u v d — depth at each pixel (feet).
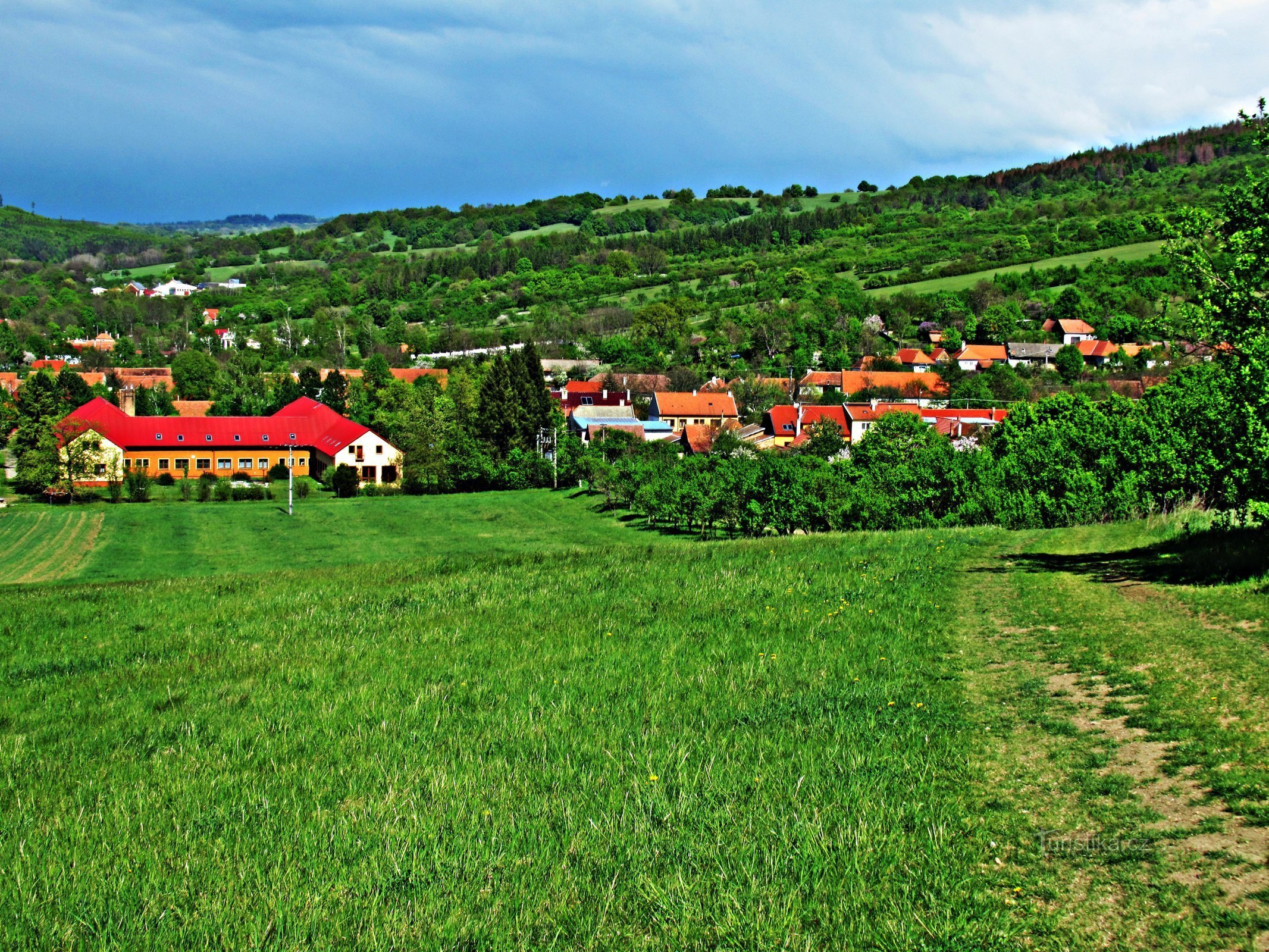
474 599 80.69
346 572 106.52
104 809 37.22
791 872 28.84
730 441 296.51
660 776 36.78
